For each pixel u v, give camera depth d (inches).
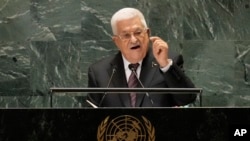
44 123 323.9
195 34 751.7
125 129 323.6
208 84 749.3
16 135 323.6
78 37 745.6
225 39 754.2
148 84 470.3
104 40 743.7
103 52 743.7
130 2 744.3
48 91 743.7
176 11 748.6
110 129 323.0
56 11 745.0
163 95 457.7
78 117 323.6
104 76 486.9
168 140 323.6
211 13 753.6
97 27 743.7
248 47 752.3
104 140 323.0
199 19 752.3
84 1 745.6
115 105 457.1
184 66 748.0
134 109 323.9
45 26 745.6
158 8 746.8
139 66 482.3
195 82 748.6
